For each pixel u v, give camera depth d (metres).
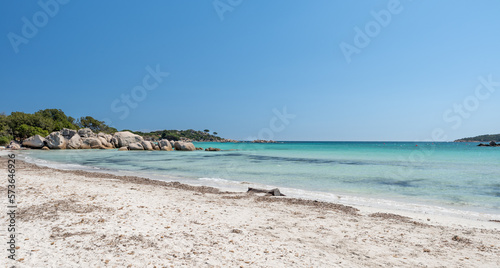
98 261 5.02
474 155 51.47
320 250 6.21
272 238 6.89
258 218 8.80
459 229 8.34
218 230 7.29
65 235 6.25
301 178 19.98
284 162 34.44
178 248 5.85
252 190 14.05
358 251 6.27
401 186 16.73
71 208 8.42
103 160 36.06
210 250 5.84
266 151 68.81
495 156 47.81
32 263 4.79
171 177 20.33
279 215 9.33
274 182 18.20
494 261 5.89
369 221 8.95
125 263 4.99
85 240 6.00
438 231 8.07
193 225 7.60
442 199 13.16
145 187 14.05
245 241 6.54
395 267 5.44
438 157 45.38
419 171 24.30
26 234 6.20
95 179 16.27
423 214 10.39
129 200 10.07
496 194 14.37
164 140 66.06
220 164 31.27
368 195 14.12
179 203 10.32
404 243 6.92
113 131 134.25
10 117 90.25
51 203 8.84
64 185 12.38
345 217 9.34
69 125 110.81
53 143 62.34
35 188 11.19
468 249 6.59
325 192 14.77
